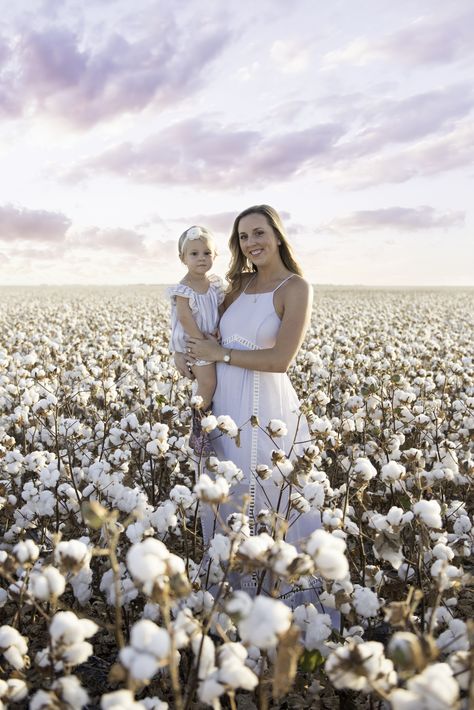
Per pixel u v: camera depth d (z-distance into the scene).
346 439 3.72
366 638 2.42
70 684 1.44
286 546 1.58
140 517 2.39
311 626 2.04
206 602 2.01
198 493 1.71
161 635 1.22
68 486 2.95
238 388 2.92
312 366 5.79
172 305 3.21
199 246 3.10
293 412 3.00
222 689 1.39
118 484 2.75
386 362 5.89
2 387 5.43
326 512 2.40
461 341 11.94
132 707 1.22
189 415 4.45
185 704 1.61
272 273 2.93
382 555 2.10
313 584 2.67
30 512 2.88
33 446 4.13
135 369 6.24
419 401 5.15
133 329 12.55
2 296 39.53
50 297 37.72
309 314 2.82
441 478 2.92
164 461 3.61
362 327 13.44
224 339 3.02
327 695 2.14
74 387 5.59
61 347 8.62
